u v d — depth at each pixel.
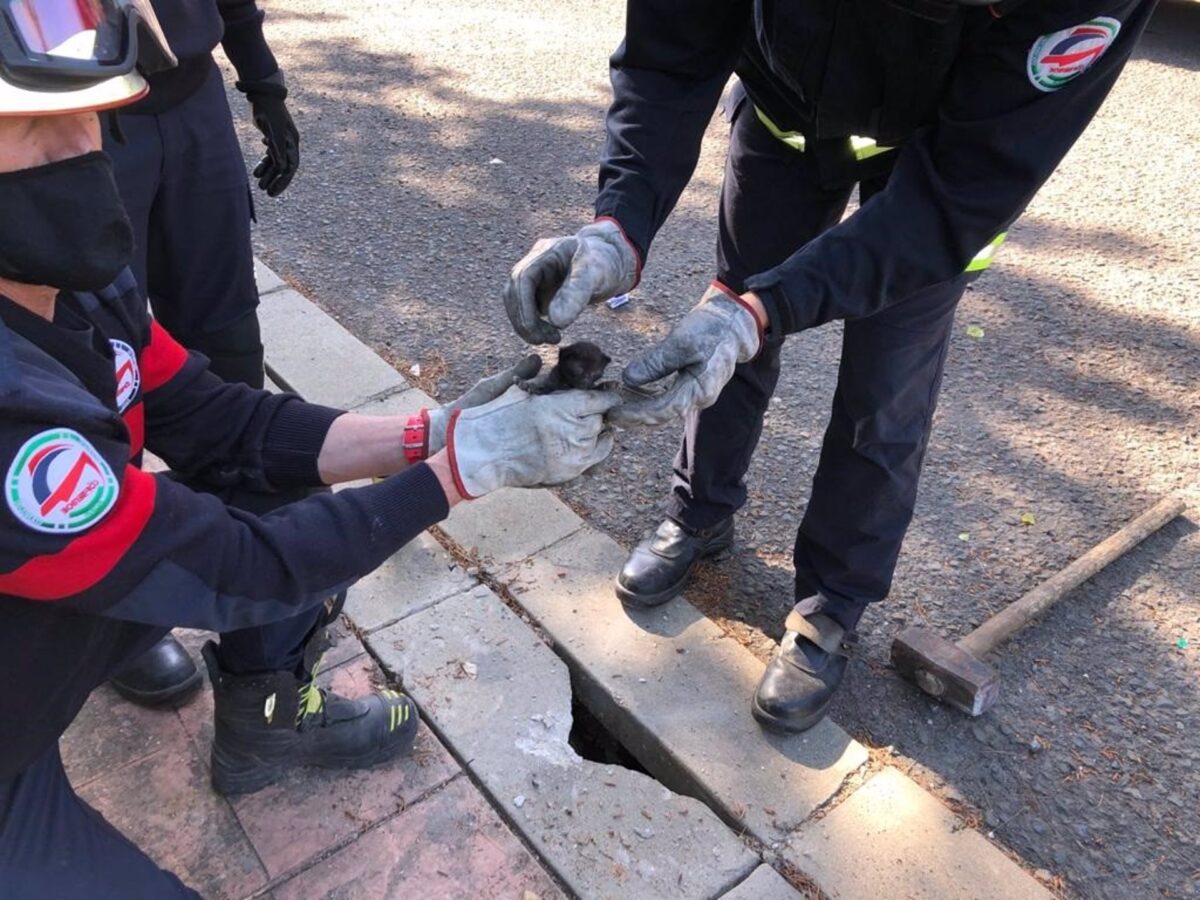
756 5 1.72
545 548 2.51
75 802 1.39
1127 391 3.26
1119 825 1.97
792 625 2.13
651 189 1.79
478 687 2.14
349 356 3.19
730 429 2.24
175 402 1.55
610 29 6.44
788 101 1.79
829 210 2.00
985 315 3.64
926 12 1.42
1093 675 2.30
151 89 1.73
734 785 1.97
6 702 1.19
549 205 4.29
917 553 2.62
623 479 2.83
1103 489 2.85
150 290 2.03
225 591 1.16
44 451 1.00
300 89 5.38
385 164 4.59
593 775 1.97
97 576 1.06
